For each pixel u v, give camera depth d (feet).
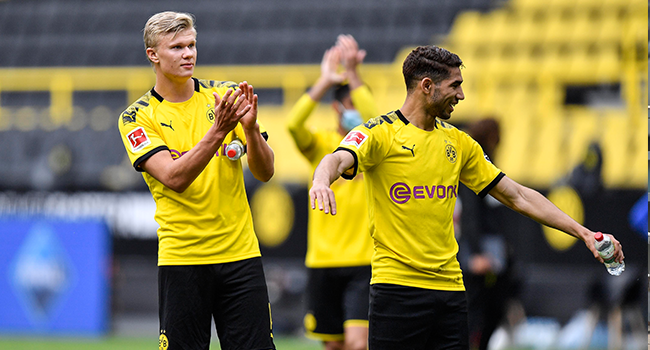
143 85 163.94
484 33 163.12
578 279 103.81
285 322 114.32
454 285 45.93
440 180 45.09
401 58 162.50
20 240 119.03
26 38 181.16
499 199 47.44
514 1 167.22
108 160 152.87
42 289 117.50
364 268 65.41
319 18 172.96
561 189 110.52
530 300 104.99
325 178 40.34
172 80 45.70
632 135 138.62
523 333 103.50
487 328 66.64
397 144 44.73
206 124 46.52
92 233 117.50
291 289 114.42
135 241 121.19
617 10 158.92
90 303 116.06
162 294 46.03
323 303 68.03
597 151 115.34
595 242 44.27
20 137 158.71
